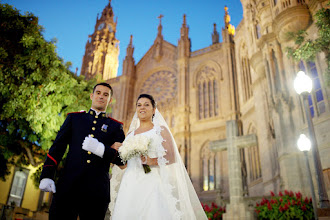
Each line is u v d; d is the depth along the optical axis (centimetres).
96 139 405
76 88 1526
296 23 1727
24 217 1881
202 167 3319
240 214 1298
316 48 1284
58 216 367
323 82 1536
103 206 388
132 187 392
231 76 3497
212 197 3042
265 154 2267
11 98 1242
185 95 3781
